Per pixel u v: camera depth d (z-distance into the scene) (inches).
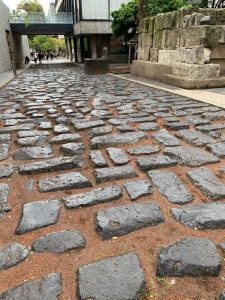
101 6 928.3
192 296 66.4
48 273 74.0
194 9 386.6
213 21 361.7
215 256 76.5
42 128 198.8
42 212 99.5
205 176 120.9
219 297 65.7
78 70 805.9
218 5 550.9
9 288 69.5
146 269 74.5
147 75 518.3
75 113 240.5
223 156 140.7
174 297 66.2
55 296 66.7
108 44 1032.2
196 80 355.3
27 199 108.8
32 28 1082.7
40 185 118.5
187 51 388.5
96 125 199.3
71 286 69.8
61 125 205.2
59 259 78.6
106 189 113.2
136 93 346.0
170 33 441.7
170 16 434.0
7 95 362.0
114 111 246.1
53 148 160.9
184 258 76.0
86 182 118.6
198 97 295.6
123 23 702.5
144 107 256.7
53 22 1091.9
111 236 87.0
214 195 106.3
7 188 116.9
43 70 853.8
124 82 470.0
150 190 111.3
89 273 72.6
